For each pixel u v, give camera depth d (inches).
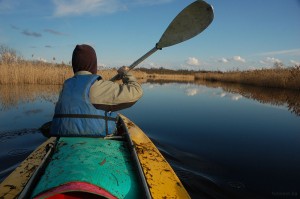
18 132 194.9
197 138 196.2
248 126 245.3
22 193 62.6
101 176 67.5
